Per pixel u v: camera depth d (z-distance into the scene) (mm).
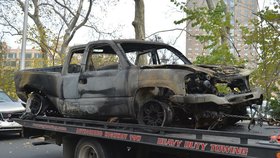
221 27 13398
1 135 14664
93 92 7391
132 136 6219
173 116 6449
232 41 13281
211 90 6398
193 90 6344
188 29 17453
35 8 31281
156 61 8383
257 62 11883
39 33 26531
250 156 4648
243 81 7004
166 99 6414
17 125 13258
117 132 6484
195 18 13484
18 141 13172
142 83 6527
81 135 7363
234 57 12539
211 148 5078
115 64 7273
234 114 7086
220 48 12805
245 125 7219
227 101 6113
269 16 11328
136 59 8070
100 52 7895
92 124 7219
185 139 5414
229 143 4887
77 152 7500
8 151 11148
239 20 14805
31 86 8977
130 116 6836
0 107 13367
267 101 10422
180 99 6059
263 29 11641
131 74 6750
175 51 8445
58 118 8031
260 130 6371
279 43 11305
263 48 11500
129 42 7629
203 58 12734
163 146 5715
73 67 8227
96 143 7000
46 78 8664
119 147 7004
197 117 6281
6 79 32125
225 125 7016
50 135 8578
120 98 6895
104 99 7164
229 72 6723
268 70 11070
